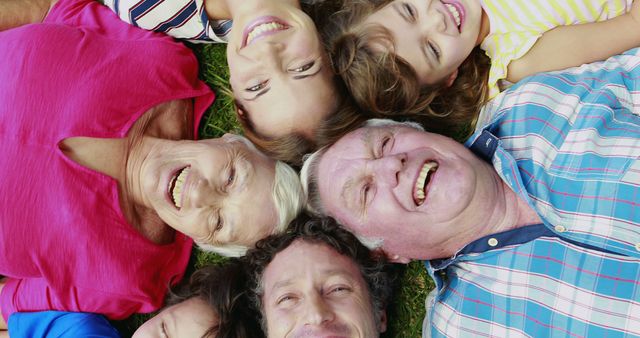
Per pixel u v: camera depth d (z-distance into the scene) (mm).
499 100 940
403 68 909
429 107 985
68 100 913
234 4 883
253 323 915
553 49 934
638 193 799
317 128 905
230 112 1040
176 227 923
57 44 927
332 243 874
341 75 919
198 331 903
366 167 842
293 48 860
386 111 947
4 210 895
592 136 851
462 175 820
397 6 902
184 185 888
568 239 822
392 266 973
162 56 970
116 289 949
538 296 832
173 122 990
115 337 972
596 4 908
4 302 992
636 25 915
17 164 898
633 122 857
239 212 896
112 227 937
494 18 939
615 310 792
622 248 793
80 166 916
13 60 916
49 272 929
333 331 823
